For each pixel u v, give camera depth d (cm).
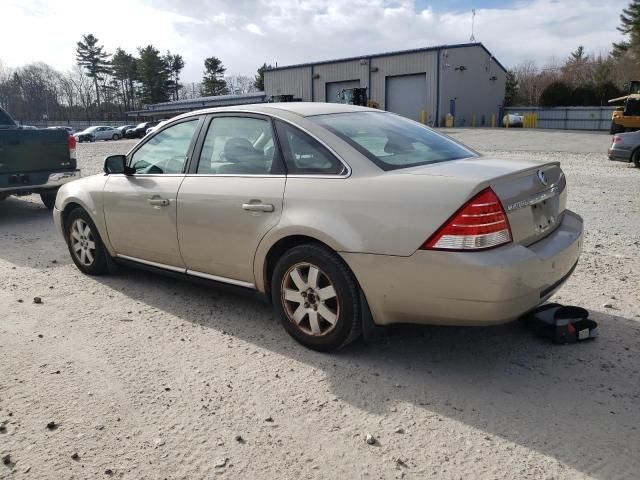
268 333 412
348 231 338
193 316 449
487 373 346
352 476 253
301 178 370
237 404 314
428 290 317
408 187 325
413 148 388
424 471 255
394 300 331
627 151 1520
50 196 982
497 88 4909
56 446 278
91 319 445
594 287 493
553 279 339
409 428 289
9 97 10088
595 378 336
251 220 389
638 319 421
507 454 266
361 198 338
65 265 608
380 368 355
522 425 289
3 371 358
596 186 1130
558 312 390
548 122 4634
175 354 379
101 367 362
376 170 346
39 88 10119
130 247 498
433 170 339
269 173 389
